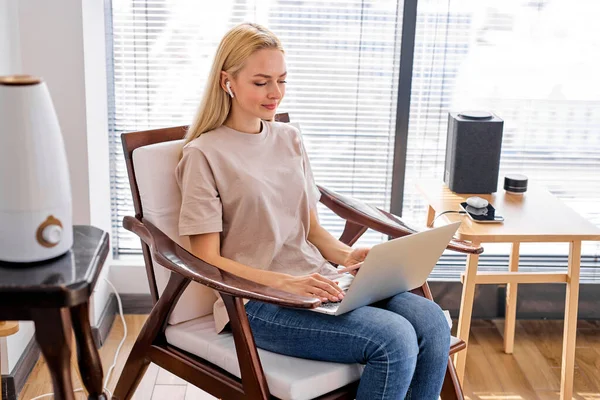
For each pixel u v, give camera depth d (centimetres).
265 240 182
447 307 277
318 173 275
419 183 244
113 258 273
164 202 181
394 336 159
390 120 270
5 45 208
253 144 184
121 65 258
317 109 268
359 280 157
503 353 254
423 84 265
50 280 117
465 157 231
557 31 261
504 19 260
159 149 181
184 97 263
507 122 269
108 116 261
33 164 119
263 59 176
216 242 177
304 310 170
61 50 223
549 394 230
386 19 259
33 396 217
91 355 128
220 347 170
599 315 281
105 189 257
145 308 271
